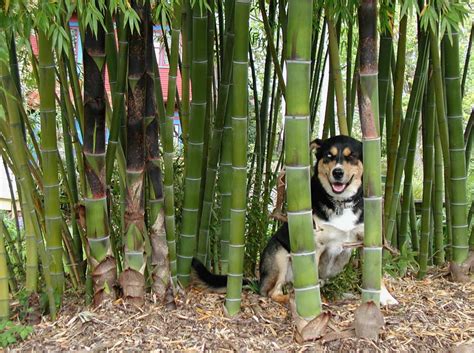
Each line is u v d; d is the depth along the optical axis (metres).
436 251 4.10
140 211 2.94
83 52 2.79
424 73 3.66
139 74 2.81
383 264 3.62
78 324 2.83
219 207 3.77
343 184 3.13
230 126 3.33
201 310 3.03
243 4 2.66
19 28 2.33
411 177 3.99
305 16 2.36
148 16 2.79
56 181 2.94
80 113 3.17
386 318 2.92
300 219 2.55
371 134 2.49
